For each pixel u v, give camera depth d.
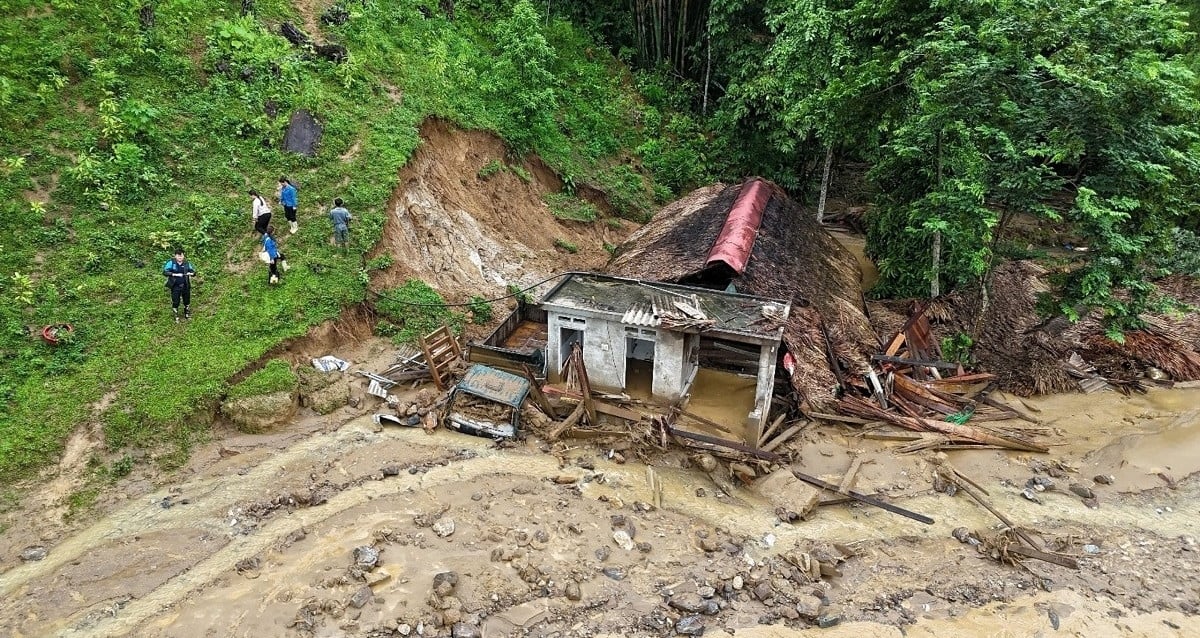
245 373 16.92
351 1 28.52
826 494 15.05
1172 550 13.84
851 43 24.19
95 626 11.34
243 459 15.48
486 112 28.39
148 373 16.16
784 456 15.88
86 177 18.61
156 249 18.78
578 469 15.70
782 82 30.03
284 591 12.06
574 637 11.36
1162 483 15.82
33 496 13.78
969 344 20.14
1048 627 11.89
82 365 15.98
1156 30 16.58
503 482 15.11
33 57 19.91
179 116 21.41
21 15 20.56
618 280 18.55
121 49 21.55
